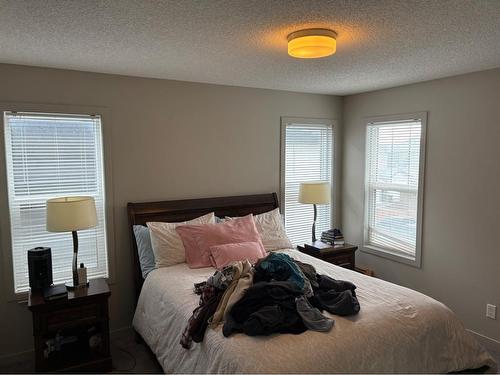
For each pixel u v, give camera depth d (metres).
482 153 3.19
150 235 3.24
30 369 2.89
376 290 2.56
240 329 1.99
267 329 1.92
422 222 3.74
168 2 1.74
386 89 4.07
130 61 2.83
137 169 3.45
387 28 2.11
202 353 2.01
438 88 3.52
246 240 3.33
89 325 2.78
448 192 3.48
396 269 4.07
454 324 2.31
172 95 3.58
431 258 3.68
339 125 4.69
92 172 3.27
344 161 4.72
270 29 2.12
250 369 1.70
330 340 1.91
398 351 2.02
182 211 3.60
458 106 3.35
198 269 3.05
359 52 2.60
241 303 2.10
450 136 3.43
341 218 4.78
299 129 4.44
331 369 1.78
